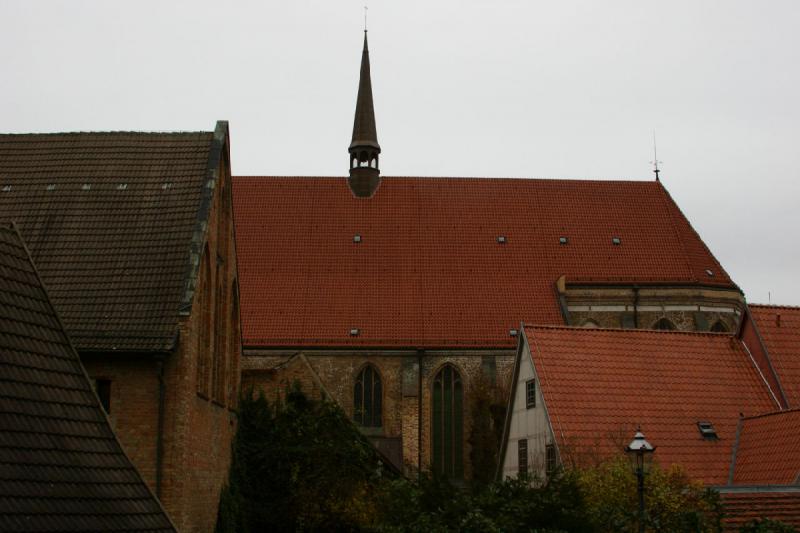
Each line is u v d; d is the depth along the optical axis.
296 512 47.81
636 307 73.12
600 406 47.72
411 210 76.62
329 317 69.94
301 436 49.44
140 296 36.47
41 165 42.12
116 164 41.94
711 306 74.19
